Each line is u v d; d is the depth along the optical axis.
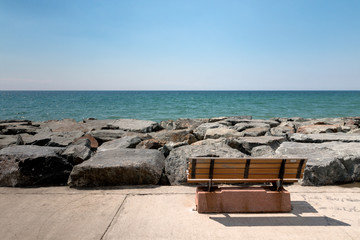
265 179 3.56
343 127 10.54
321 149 5.59
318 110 33.16
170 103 49.22
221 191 3.56
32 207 3.72
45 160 4.63
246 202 3.56
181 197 4.04
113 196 4.08
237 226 3.19
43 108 37.44
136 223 3.27
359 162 4.83
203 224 3.23
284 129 10.27
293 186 4.53
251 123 11.96
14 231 3.11
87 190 4.34
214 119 14.47
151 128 11.55
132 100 63.94
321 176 4.57
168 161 4.91
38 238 2.96
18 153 4.81
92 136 8.46
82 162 4.95
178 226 3.19
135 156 5.09
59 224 3.26
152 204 3.79
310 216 3.46
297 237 2.96
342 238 2.95
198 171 3.46
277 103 48.50
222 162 3.42
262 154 6.04
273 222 3.30
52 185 4.63
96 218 3.40
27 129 10.71
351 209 3.67
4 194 4.21
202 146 5.79
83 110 33.66
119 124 11.85
